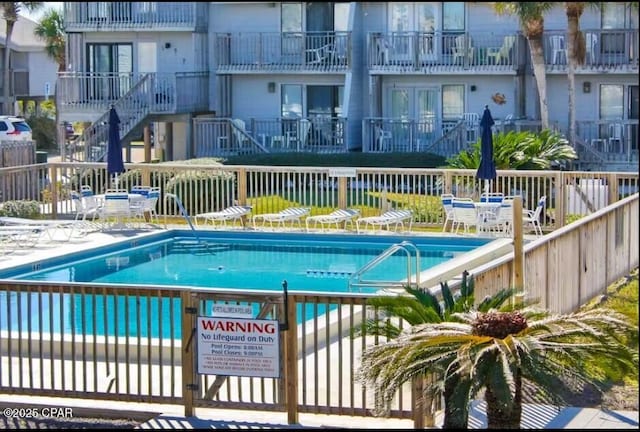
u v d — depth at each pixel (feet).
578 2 118.32
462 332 34.19
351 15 133.49
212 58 140.36
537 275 47.93
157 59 140.87
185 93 134.10
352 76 134.10
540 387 33.68
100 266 75.56
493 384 32.37
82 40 142.51
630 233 65.87
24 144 103.65
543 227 82.02
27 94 203.41
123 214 84.74
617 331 34.86
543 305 48.93
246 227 86.22
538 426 36.60
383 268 73.77
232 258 78.54
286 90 138.62
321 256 78.89
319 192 104.83
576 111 130.31
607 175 81.92
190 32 139.23
